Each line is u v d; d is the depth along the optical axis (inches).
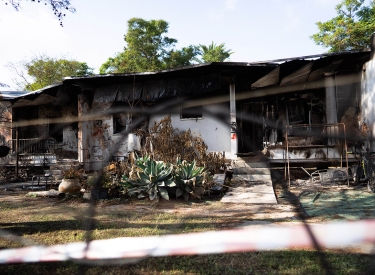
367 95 321.1
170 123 358.6
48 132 514.6
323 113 373.7
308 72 354.6
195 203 241.3
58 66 989.8
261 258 111.0
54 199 272.1
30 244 129.4
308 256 110.2
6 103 514.0
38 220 183.3
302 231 109.5
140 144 348.8
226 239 123.1
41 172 466.0
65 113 521.0
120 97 405.7
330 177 302.2
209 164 341.7
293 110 379.6
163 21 1085.1
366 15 738.8
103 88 418.3
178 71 370.6
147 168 260.8
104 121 429.7
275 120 368.5
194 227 156.6
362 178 290.8
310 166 341.1
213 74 365.1
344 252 112.1
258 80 378.3
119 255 107.7
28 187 352.5
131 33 1066.7
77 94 467.5
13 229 160.6
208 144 370.9
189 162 336.2
